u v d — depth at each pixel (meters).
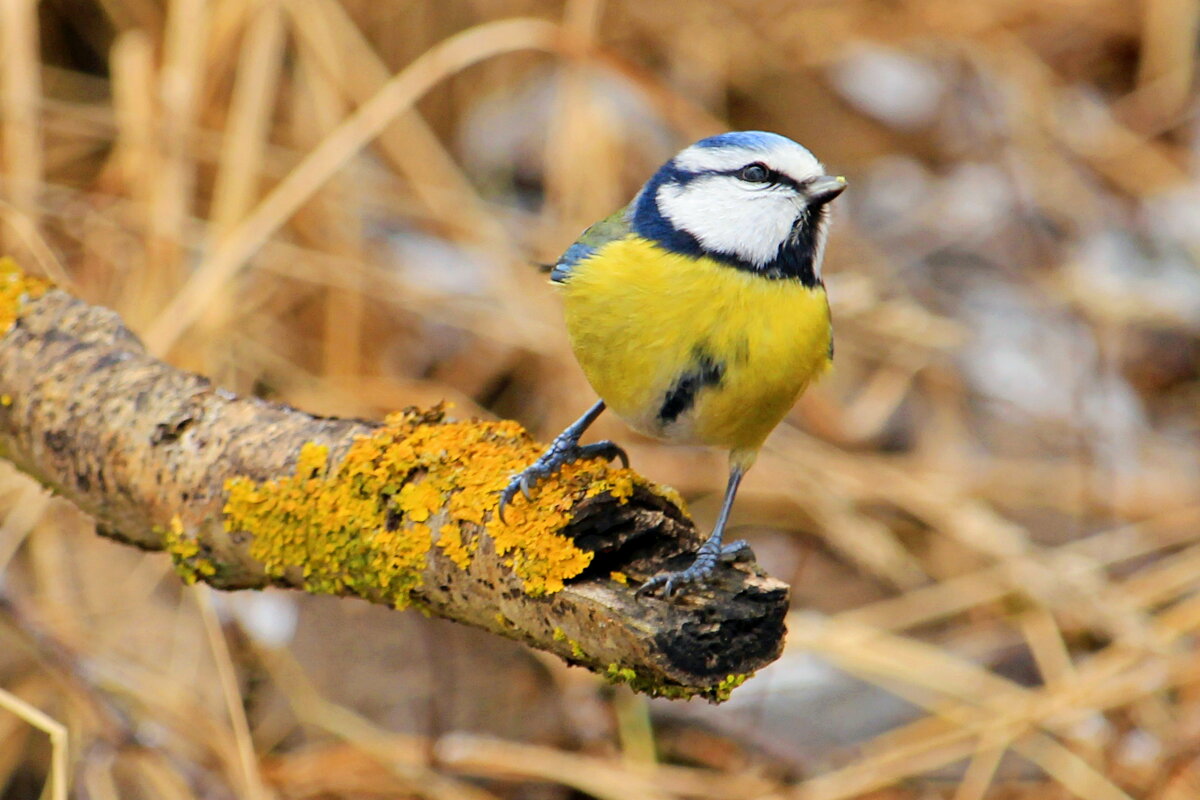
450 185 10.87
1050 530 10.26
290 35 11.50
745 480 10.07
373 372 10.55
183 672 8.22
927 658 8.58
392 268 10.79
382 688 8.62
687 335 5.55
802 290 5.74
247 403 5.55
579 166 10.91
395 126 10.96
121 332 6.09
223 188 9.70
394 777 7.82
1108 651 8.75
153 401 5.67
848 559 10.02
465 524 4.65
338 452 5.09
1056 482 10.47
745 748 8.38
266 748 8.05
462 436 4.98
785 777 8.15
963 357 11.29
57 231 9.83
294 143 11.06
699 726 8.51
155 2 11.26
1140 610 9.15
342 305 10.24
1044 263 12.05
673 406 5.74
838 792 7.83
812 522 10.11
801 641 8.68
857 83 13.17
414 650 8.86
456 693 8.63
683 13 12.70
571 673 8.62
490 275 10.48
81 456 5.76
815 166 5.82
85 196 10.05
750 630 4.29
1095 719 8.09
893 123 13.05
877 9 13.65
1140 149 12.98
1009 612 9.46
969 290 11.84
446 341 10.76
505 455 4.81
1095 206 12.50
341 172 10.46
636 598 4.25
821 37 13.19
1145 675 8.25
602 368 5.73
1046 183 12.66
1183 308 11.46
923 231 12.33
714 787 7.95
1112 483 10.42
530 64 12.56
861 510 10.29
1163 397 11.48
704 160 5.91
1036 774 8.17
